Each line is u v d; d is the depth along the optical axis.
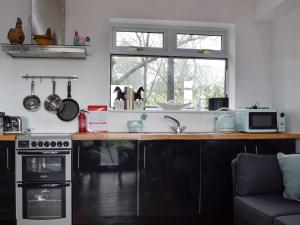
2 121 3.37
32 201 3.18
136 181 3.27
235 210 2.85
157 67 4.11
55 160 3.19
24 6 3.65
